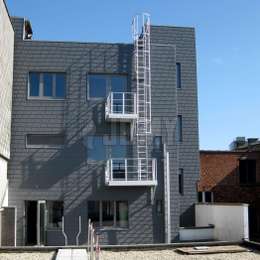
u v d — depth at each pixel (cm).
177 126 2728
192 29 2839
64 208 2483
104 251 2038
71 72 2570
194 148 2784
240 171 3150
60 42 2583
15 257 1884
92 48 2598
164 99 2627
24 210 2466
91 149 2539
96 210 2506
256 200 3128
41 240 2450
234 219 2344
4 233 2281
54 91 2559
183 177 2764
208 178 3095
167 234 2509
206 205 2650
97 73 2589
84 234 2475
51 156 2514
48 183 2495
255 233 3097
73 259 1742
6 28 2312
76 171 2514
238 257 1852
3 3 2206
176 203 2569
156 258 1850
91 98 2572
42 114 2534
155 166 2550
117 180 2477
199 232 2562
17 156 2497
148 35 2644
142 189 2538
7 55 2362
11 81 2494
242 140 4222
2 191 2338
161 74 2645
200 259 1814
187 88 2808
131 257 1877
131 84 2602
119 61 2608
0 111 2216
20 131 2514
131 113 2544
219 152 3127
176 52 2808
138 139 2570
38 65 2556
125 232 2495
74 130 2541
